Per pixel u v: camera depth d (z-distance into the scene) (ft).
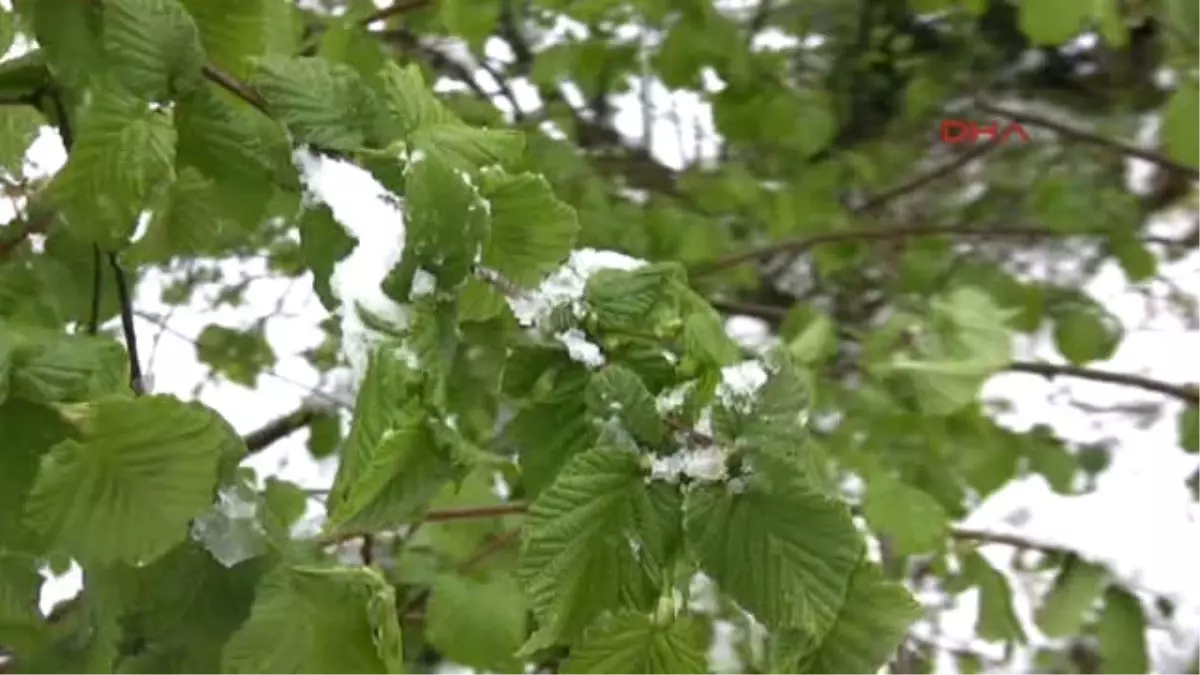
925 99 5.45
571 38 4.86
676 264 1.81
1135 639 3.37
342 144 1.69
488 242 1.59
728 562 1.53
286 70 1.73
